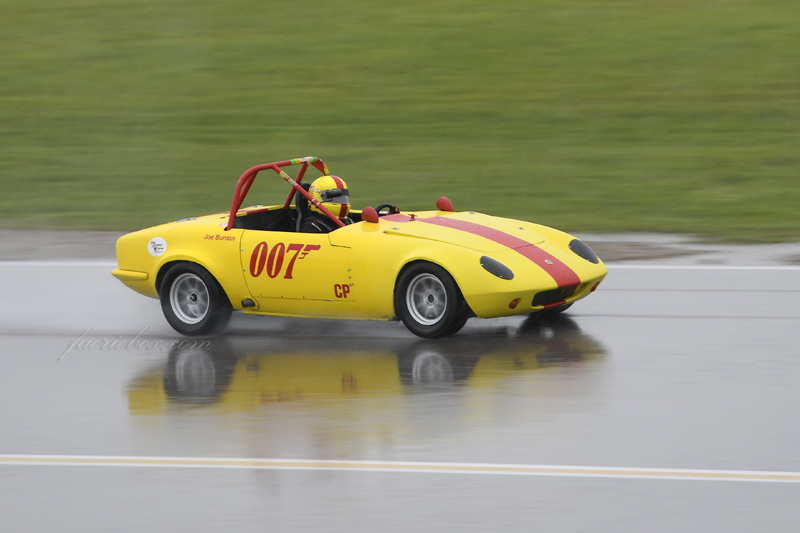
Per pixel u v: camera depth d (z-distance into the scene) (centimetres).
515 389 2347
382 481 1814
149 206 5234
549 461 1892
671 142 6141
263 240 2977
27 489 1827
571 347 2717
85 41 8388
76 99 7319
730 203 4981
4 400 2381
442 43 8012
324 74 7544
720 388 2325
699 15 8425
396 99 7062
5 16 8956
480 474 1834
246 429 2122
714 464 1858
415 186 5478
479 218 3103
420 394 2330
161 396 2383
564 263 2886
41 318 3231
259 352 2780
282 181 5662
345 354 2719
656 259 3922
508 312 2742
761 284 3462
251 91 7319
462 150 6122
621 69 7400
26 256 4166
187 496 1775
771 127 6328
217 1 9194
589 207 4991
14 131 6781
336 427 2119
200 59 7944
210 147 6353
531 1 8850
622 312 3111
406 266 2816
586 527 1608
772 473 1809
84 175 5872
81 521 1686
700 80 7156
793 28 8012
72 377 2569
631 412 2166
